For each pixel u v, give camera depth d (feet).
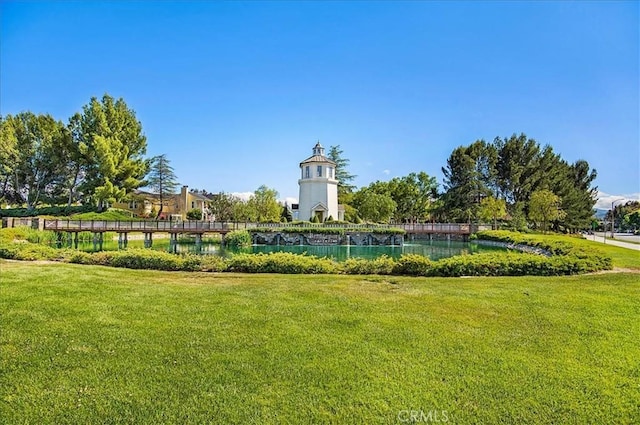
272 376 15.23
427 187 224.74
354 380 14.97
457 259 40.04
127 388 14.20
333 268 40.60
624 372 15.94
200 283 31.65
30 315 21.61
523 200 182.09
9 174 169.58
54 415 12.55
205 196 263.08
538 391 14.35
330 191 167.32
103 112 172.04
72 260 45.06
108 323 20.72
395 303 25.44
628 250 73.61
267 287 29.91
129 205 211.61
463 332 20.16
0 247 48.67
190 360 16.51
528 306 25.07
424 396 13.91
